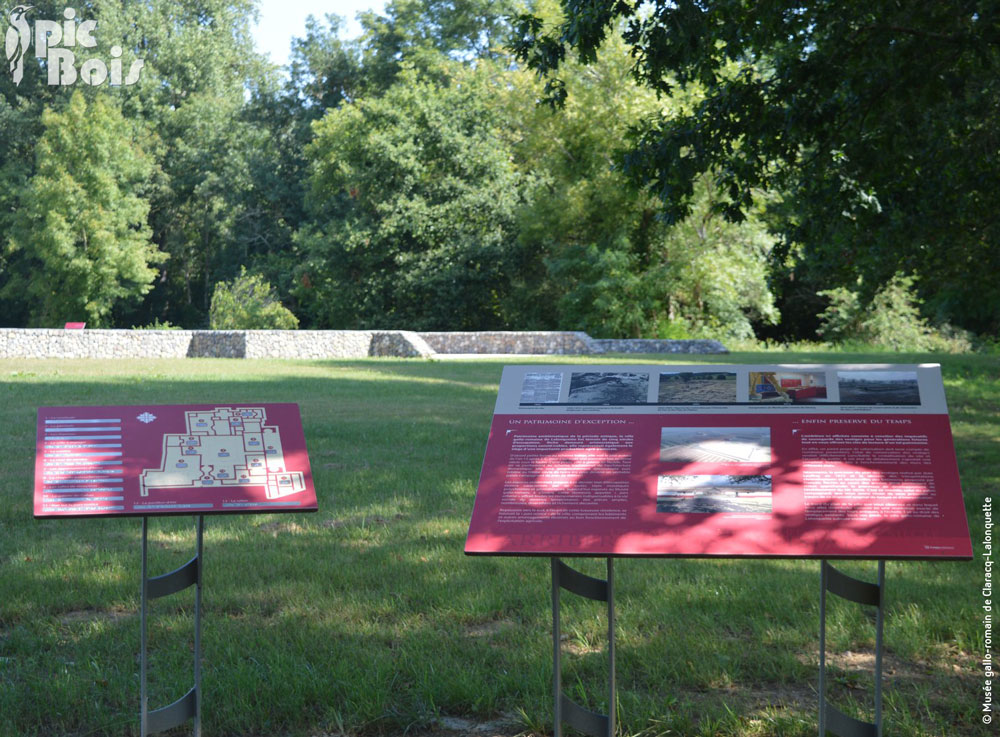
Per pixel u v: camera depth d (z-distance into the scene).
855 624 4.40
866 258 14.14
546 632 4.38
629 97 31.72
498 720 3.55
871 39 9.38
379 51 48.28
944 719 3.48
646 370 3.46
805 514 2.93
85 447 3.35
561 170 34.91
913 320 33.81
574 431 3.29
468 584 5.12
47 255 43.12
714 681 3.80
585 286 33.91
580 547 2.95
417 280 37.62
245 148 48.16
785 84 9.63
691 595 4.86
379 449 9.79
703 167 9.91
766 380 3.32
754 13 9.58
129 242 44.31
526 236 35.69
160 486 3.26
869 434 3.10
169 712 3.26
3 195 47.06
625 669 3.95
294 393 15.25
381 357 27.02
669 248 33.62
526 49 9.65
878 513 2.90
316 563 5.57
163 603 4.85
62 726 3.49
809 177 10.79
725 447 3.15
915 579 5.17
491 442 3.31
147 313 52.69
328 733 3.45
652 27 9.04
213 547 6.01
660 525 2.97
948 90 9.71
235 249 49.47
